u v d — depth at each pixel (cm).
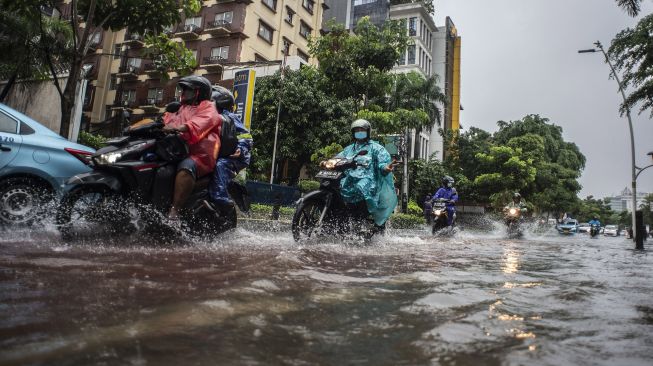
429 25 4844
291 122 2275
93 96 3275
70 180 342
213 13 3002
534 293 224
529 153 4159
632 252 760
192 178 380
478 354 118
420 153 4588
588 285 269
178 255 294
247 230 668
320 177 517
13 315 126
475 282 252
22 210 402
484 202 4069
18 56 964
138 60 3281
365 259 354
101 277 191
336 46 2047
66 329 116
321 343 121
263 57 3103
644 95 1295
